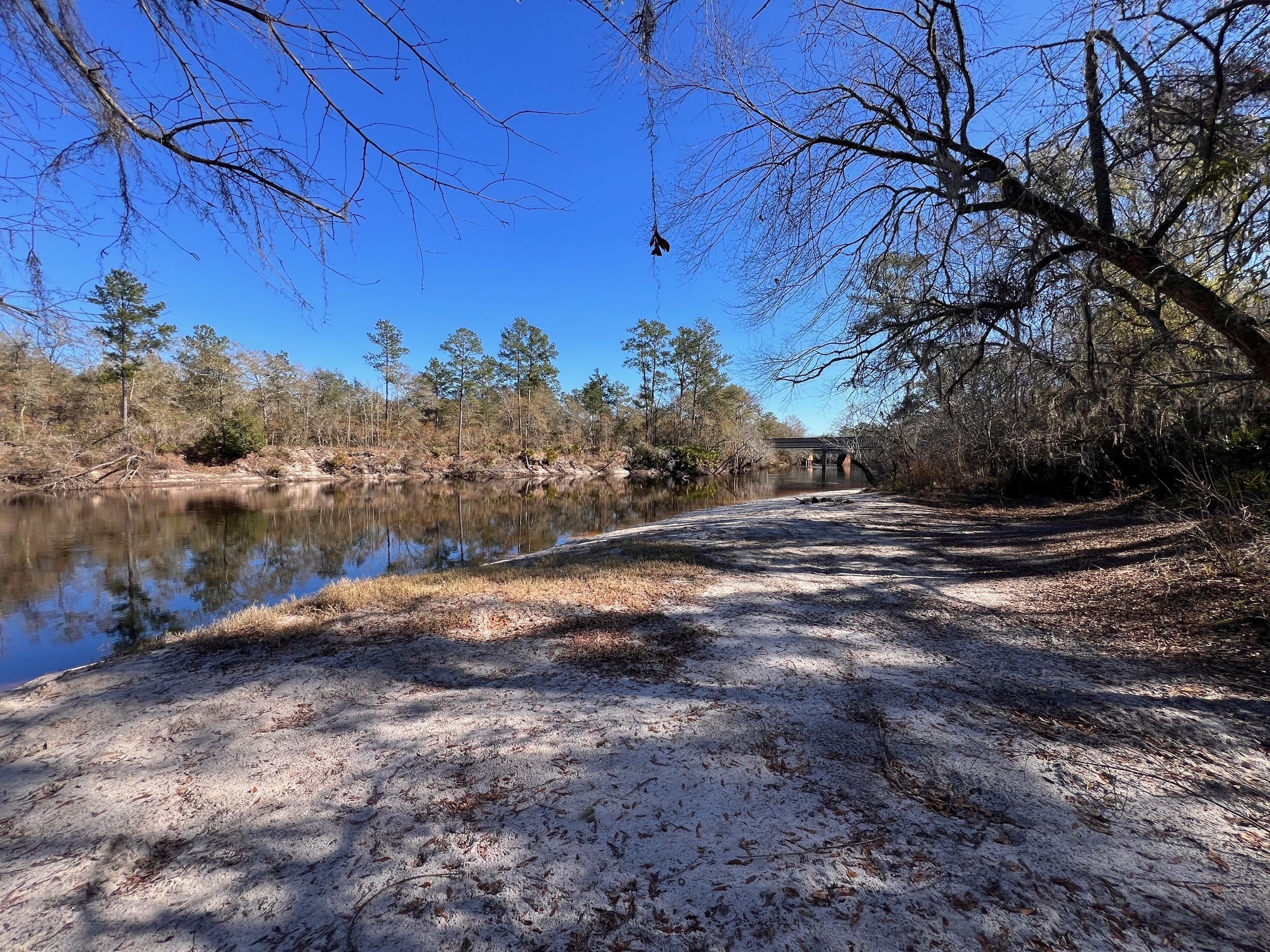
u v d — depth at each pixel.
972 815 2.54
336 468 46.16
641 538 12.01
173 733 3.46
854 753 3.09
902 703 3.74
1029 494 16.84
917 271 7.04
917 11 5.45
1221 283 4.57
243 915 2.03
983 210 5.38
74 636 7.99
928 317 6.55
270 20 1.88
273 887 2.17
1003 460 15.05
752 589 7.00
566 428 60.44
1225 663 4.09
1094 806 2.59
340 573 12.38
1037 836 2.38
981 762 2.98
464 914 2.00
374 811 2.63
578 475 50.59
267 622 5.50
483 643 4.95
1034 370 6.83
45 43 1.90
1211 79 3.92
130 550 14.91
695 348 51.62
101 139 2.12
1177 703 3.57
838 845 2.33
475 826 2.51
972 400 9.30
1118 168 5.17
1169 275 4.36
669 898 2.06
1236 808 2.54
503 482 43.50
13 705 3.97
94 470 29.09
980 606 6.19
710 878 2.16
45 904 2.11
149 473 34.16
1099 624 5.26
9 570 12.57
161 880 2.22
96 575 12.08
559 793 2.75
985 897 2.03
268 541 16.52
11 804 2.77
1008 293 5.63
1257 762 2.90
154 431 34.44
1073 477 15.10
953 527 12.74
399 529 18.89
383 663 4.48
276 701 3.86
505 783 2.84
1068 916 1.93
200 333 45.03
